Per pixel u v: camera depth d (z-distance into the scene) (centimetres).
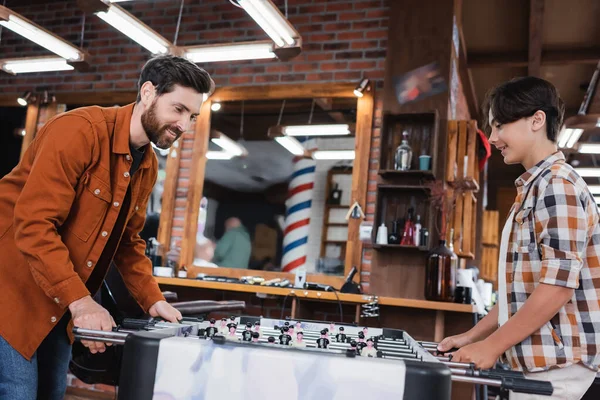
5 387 165
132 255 213
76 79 601
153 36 419
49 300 169
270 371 127
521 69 721
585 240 152
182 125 182
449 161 458
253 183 531
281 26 391
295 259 506
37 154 168
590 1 556
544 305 147
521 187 169
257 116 541
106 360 278
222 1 568
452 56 490
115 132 179
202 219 538
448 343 189
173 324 180
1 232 172
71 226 175
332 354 130
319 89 519
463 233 497
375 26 513
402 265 454
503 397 168
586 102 591
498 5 578
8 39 633
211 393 128
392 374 124
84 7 378
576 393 152
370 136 496
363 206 488
